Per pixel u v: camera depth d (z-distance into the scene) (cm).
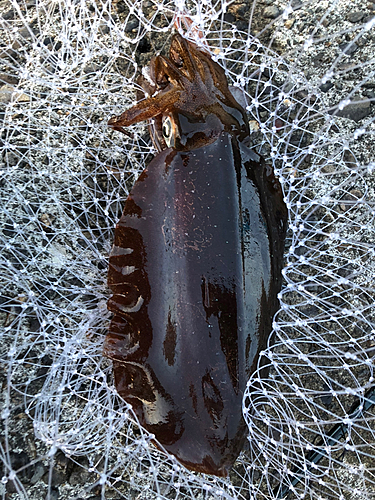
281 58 43
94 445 37
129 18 43
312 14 45
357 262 41
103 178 41
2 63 42
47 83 40
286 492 39
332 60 45
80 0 41
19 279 38
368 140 44
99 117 41
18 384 37
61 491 37
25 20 42
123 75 42
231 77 43
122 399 33
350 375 41
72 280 39
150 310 31
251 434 37
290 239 41
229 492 37
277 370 38
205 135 34
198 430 30
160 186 32
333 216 43
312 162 43
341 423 40
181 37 35
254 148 43
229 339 30
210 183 31
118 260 33
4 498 35
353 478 40
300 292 41
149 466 38
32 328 38
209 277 30
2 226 39
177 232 31
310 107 43
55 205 40
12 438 36
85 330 37
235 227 31
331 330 41
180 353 30
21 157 40
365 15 45
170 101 34
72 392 36
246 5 45
